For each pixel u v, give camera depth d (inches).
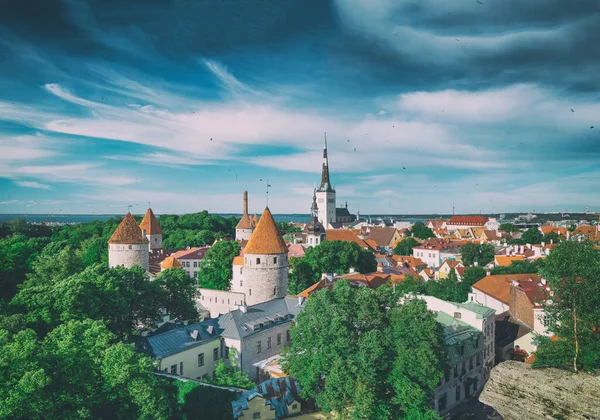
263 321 2755.9
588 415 931.3
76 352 1628.9
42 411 1449.3
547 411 972.6
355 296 2164.1
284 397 2158.0
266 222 3570.4
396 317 2022.6
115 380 1605.6
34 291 2256.4
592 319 1635.1
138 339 2303.2
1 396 1397.6
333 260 4586.6
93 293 2329.0
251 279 3533.5
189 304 3038.9
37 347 1576.0
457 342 2659.9
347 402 1958.7
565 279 1700.3
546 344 1710.1
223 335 2593.5
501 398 1047.6
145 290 2721.5
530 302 3157.0
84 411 1508.4
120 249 4175.7
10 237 6692.9
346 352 1980.8
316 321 2044.8
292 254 5969.5
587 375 1029.2
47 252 4803.2
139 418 1619.1
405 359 1902.1
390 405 1936.5
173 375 2144.4
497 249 6697.8
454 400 2610.7
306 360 2070.6
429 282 4099.4
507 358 3125.0
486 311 3053.6
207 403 1996.8
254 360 2630.4
